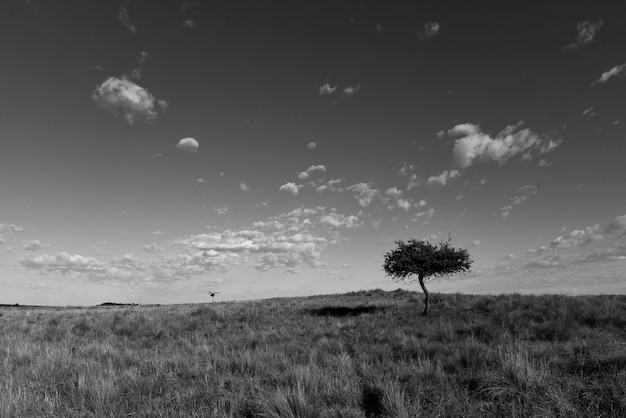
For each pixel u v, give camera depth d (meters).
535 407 5.17
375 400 6.05
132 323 18.39
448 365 7.88
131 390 6.77
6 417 5.49
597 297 21.11
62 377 7.79
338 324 16.36
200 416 5.47
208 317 21.69
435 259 21.42
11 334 14.94
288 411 5.34
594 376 6.38
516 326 12.97
